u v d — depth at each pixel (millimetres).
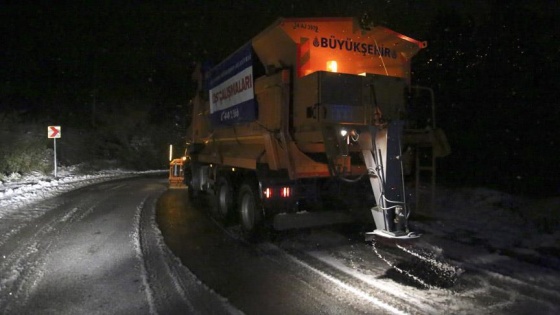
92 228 9828
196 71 14648
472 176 13055
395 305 5273
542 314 4949
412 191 8125
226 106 10852
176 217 11383
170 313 5129
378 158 7059
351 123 7223
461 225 9328
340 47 8234
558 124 10883
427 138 7816
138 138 39312
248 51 9227
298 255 7520
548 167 11266
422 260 7027
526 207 10062
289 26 7840
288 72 8016
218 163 11828
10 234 9203
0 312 5219
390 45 8625
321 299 5520
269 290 5855
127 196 15969
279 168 8453
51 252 7746
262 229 8664
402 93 7492
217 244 8391
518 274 6250
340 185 8570
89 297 5637
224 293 5762
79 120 35000
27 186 18281
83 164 30203
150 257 7422
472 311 5055
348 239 8586
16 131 23422
